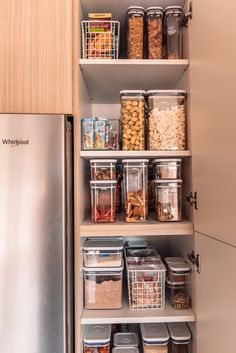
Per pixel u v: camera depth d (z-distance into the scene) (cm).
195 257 103
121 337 121
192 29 105
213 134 84
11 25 103
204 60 92
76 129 103
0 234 87
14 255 87
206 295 91
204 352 93
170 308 110
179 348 110
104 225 106
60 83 103
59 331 87
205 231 92
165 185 112
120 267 111
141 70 115
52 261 88
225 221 75
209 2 86
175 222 109
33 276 88
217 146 81
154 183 121
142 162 114
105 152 108
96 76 120
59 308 88
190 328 113
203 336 94
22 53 103
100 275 111
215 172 82
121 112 114
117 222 111
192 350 108
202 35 93
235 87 69
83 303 109
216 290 82
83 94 120
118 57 115
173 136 113
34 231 88
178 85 128
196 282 102
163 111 114
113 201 111
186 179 116
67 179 94
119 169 136
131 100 113
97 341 108
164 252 151
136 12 114
